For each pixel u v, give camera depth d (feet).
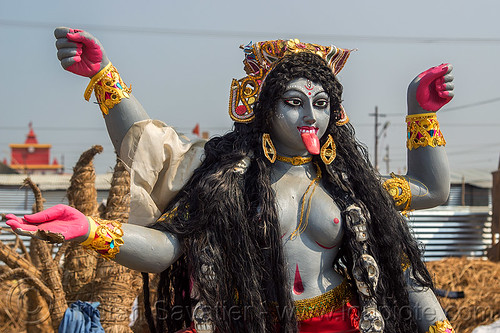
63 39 8.74
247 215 8.95
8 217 7.36
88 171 13.74
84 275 13.20
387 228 9.34
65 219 7.82
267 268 8.86
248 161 9.31
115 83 9.12
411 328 9.36
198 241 8.70
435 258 29.43
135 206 9.20
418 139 10.09
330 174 9.42
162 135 9.19
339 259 9.64
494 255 29.30
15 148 167.32
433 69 9.97
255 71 9.53
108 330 11.59
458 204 73.46
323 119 9.18
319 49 9.50
